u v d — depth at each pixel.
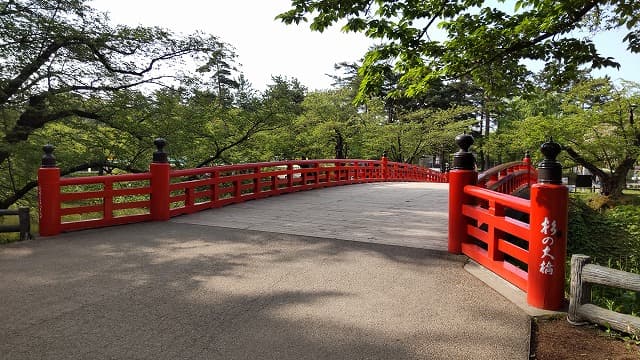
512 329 3.15
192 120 14.08
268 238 6.14
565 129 20.02
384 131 31.31
